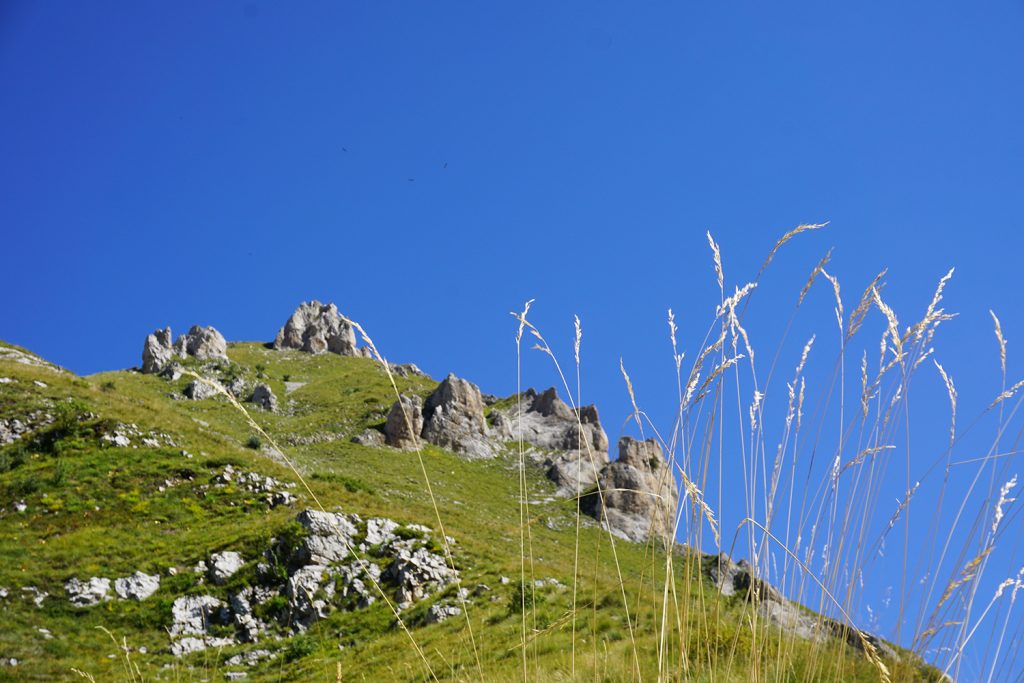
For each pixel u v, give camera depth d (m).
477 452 91.62
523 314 2.99
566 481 84.69
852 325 3.18
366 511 36.22
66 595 28.58
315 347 143.50
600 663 3.95
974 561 2.78
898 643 3.09
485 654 5.24
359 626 26.89
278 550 31.45
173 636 26.38
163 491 40.00
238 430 86.25
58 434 43.47
